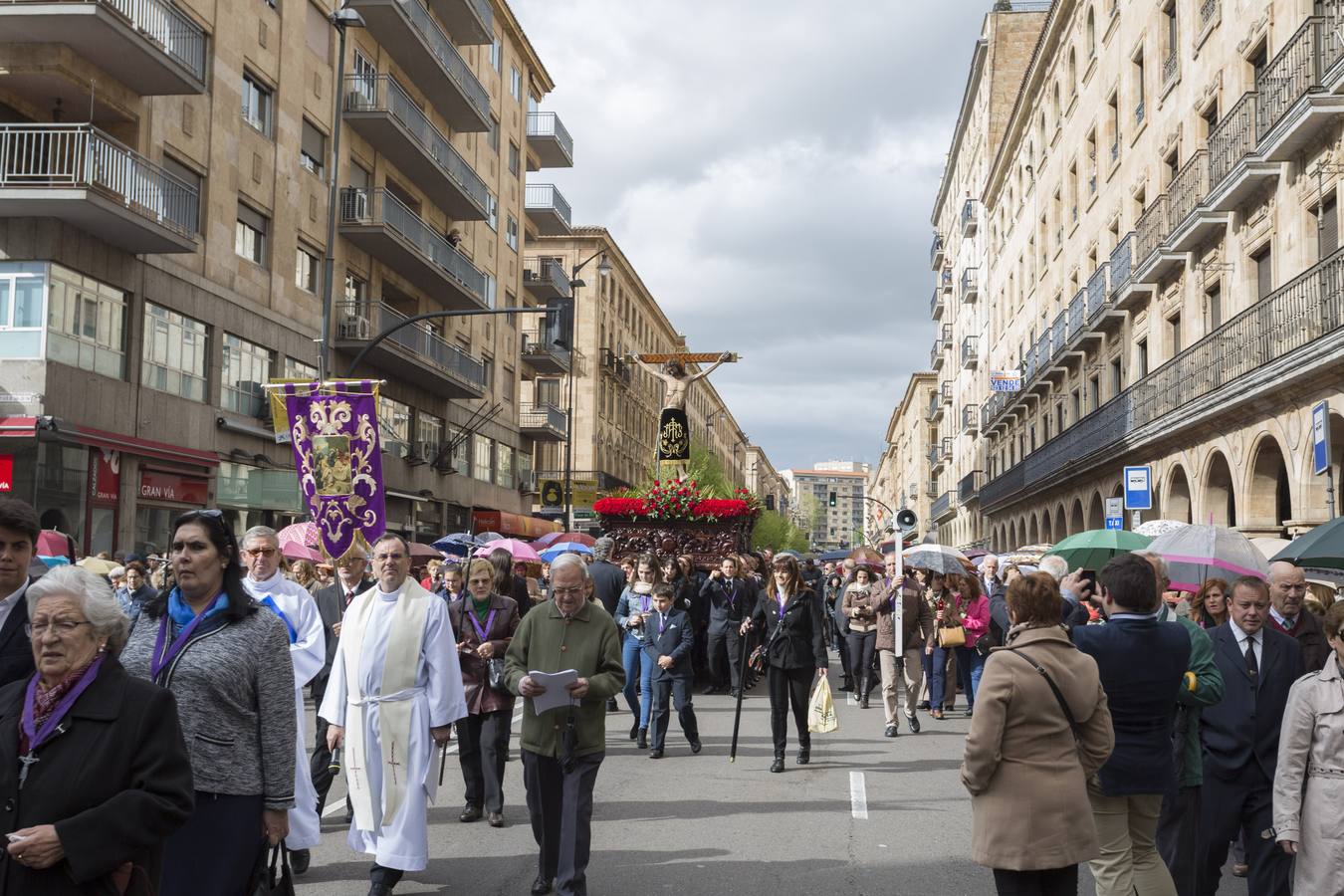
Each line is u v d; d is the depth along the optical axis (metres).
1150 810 5.51
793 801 9.55
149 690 3.58
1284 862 6.08
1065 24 39.66
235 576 4.76
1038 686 4.86
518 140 49.72
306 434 11.73
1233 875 7.45
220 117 25.67
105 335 21.98
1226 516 24.11
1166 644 5.43
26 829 3.31
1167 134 27.70
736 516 22.03
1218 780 6.24
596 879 7.08
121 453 21.97
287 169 28.77
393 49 34.62
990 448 56.84
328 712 6.83
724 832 8.39
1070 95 39.38
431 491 39.25
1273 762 6.16
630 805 9.39
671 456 27.39
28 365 20.05
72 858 3.28
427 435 39.59
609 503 22.19
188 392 24.64
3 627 4.49
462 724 8.78
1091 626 5.53
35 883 3.31
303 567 12.75
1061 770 4.85
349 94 32.06
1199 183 24.61
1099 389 34.28
